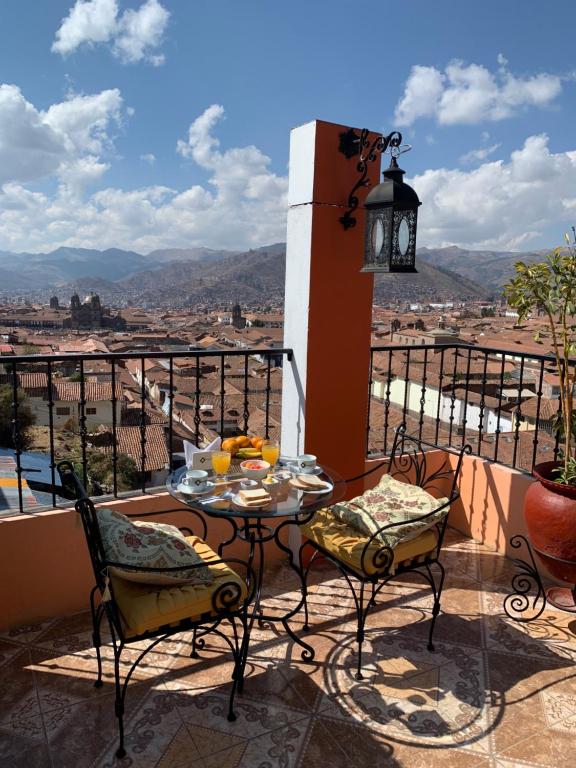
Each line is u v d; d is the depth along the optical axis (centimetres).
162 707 197
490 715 195
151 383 3891
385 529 220
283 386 315
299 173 288
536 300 246
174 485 225
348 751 178
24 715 193
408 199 243
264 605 267
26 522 244
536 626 252
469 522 349
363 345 310
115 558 175
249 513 197
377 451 366
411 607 268
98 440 2392
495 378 2605
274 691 206
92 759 174
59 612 256
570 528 228
